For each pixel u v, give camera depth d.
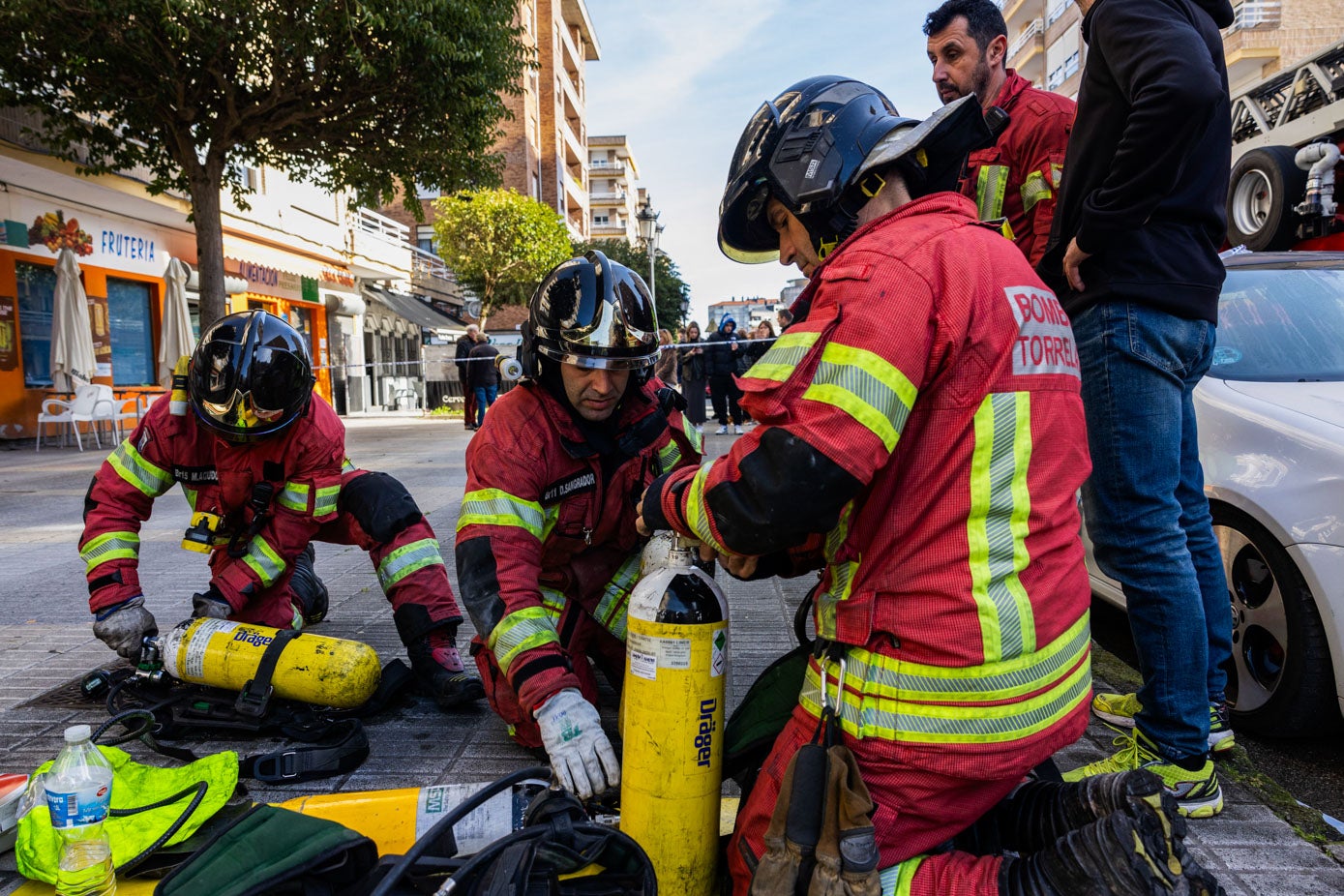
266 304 19.94
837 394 1.37
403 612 3.14
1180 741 2.27
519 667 2.01
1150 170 2.06
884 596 1.48
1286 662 2.70
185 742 2.78
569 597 2.64
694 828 1.70
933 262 1.44
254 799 2.37
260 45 10.62
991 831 1.74
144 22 9.68
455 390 33.62
